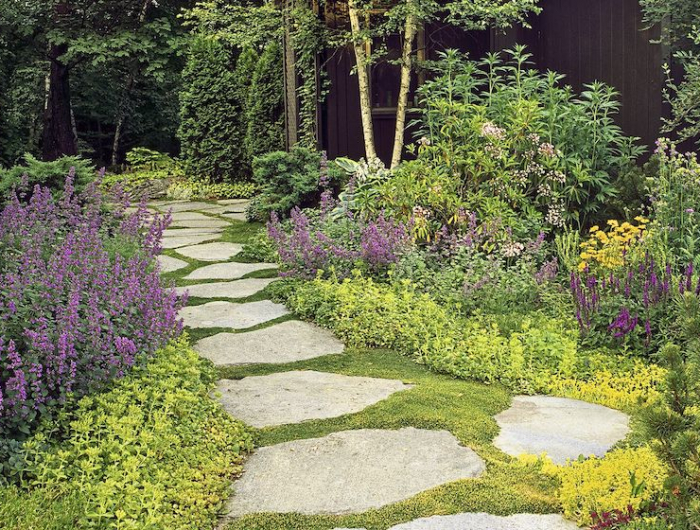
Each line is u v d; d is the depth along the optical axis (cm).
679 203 747
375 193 925
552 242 862
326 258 799
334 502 379
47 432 391
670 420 293
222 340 649
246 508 377
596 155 929
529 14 1152
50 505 345
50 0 1820
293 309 735
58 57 1833
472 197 855
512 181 877
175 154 2445
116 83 2230
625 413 495
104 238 695
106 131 2394
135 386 449
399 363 603
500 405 507
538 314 686
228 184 1766
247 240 1103
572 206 912
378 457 425
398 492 386
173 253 1022
